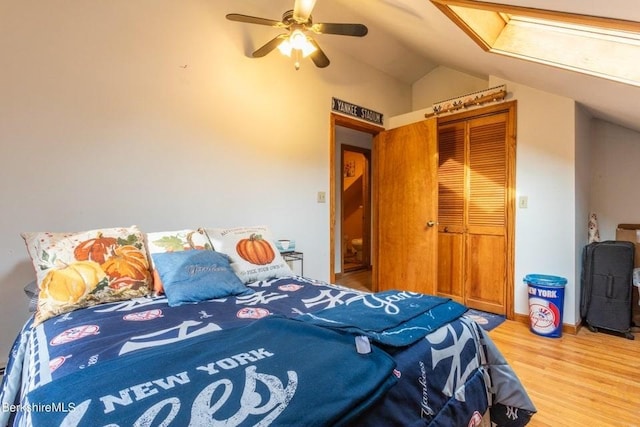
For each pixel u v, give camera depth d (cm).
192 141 239
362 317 122
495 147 314
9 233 175
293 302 158
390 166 382
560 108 270
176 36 231
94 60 199
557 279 265
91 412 67
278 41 225
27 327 142
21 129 177
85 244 163
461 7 170
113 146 206
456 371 119
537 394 180
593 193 315
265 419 67
